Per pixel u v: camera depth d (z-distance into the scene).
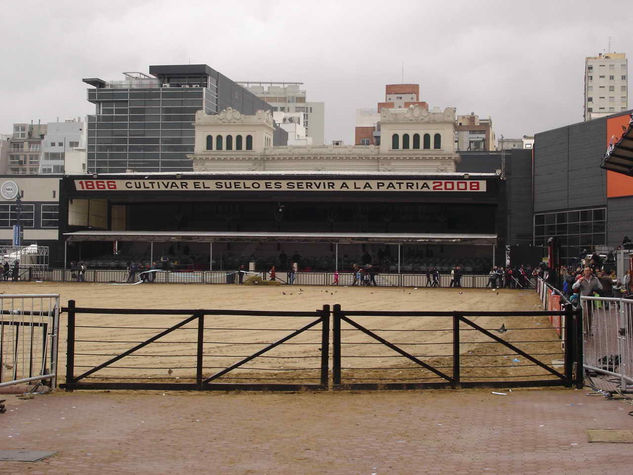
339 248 75.12
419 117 98.19
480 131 156.75
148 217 79.25
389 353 18.12
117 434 9.67
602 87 180.62
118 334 22.31
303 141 146.00
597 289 19.27
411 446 9.03
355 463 8.27
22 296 12.21
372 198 66.81
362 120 177.50
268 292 48.34
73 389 12.78
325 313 12.80
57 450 8.75
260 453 8.72
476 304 38.94
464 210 75.38
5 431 9.76
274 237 66.31
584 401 11.95
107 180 68.50
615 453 8.46
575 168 66.69
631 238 59.16
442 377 12.99
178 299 40.00
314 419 10.66
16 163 177.00
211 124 103.69
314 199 68.00
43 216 81.94
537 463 8.12
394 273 64.31
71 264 68.38
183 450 8.85
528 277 59.59
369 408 11.45
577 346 13.23
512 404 11.72
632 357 12.11
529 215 75.06
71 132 162.00
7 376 14.07
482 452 8.70
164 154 134.62
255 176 67.69
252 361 16.59
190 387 12.73
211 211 78.81
